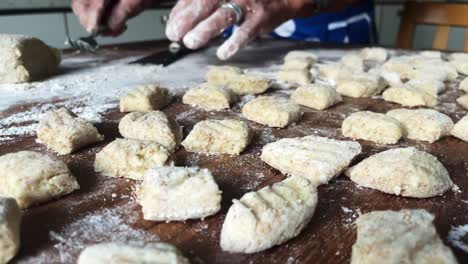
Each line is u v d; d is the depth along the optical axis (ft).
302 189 0.45
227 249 0.40
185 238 0.42
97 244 0.38
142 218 0.45
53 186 0.47
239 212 0.40
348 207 0.47
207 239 0.42
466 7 1.44
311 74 0.97
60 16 1.51
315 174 0.51
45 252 0.39
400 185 0.49
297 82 0.94
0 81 0.89
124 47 1.34
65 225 0.43
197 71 1.04
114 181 0.52
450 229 0.44
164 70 1.05
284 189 0.44
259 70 1.06
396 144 0.64
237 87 0.86
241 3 1.03
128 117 0.65
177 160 0.58
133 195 0.49
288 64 1.02
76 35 1.58
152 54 1.22
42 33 1.49
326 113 0.77
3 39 0.89
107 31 1.23
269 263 0.39
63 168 0.49
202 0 1.03
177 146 0.61
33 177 0.46
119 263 0.35
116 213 0.45
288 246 0.41
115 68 1.06
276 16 1.11
